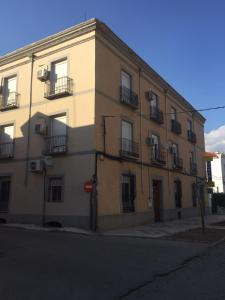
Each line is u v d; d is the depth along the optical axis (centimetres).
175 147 2766
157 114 2364
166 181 2481
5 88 2138
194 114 3275
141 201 2075
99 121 1752
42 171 1834
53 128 1877
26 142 1956
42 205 1812
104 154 1750
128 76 2105
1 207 2020
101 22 1812
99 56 1808
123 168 1922
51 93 1883
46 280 725
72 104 1803
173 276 789
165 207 2412
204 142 3541
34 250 1061
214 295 639
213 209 3625
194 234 1587
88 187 1650
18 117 2022
